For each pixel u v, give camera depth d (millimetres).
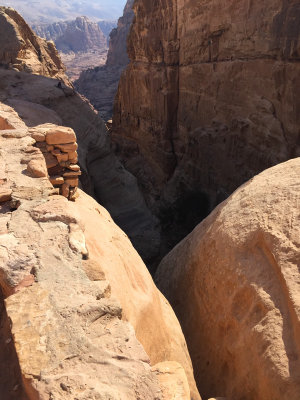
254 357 5395
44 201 6340
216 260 7094
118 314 3938
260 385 5141
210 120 21688
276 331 5195
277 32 15703
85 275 4531
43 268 4586
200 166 22906
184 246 9602
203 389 6633
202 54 21703
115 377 3236
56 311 3889
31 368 3285
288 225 6008
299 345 4840
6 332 4602
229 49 19328
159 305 6891
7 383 4016
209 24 20531
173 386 3326
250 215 6844
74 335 3611
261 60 16922
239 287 6262
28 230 5410
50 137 9102
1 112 12727
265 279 5867
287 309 5293
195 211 22516
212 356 6641
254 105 17750
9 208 6223
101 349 3482
